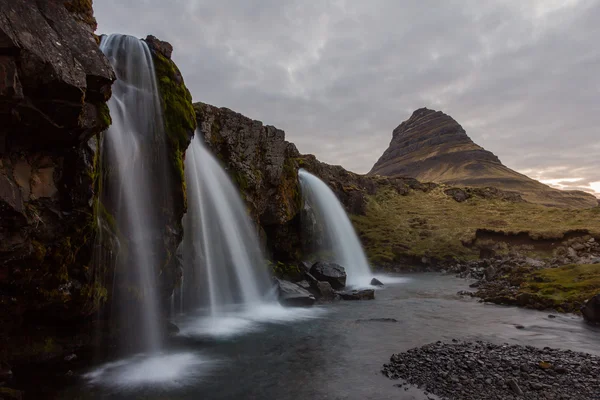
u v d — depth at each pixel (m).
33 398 11.70
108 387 12.84
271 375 14.31
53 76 9.77
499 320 23.78
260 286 30.94
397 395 12.38
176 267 20.27
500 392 12.52
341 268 36.59
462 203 90.38
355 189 73.44
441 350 16.97
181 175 18.92
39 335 12.88
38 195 10.92
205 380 13.79
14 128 10.02
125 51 17.95
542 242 57.12
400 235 65.38
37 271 11.21
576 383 13.20
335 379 13.88
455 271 52.22
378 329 21.48
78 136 11.41
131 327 16.00
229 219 29.84
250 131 34.53
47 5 11.06
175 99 19.67
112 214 15.34
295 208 42.53
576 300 26.70
